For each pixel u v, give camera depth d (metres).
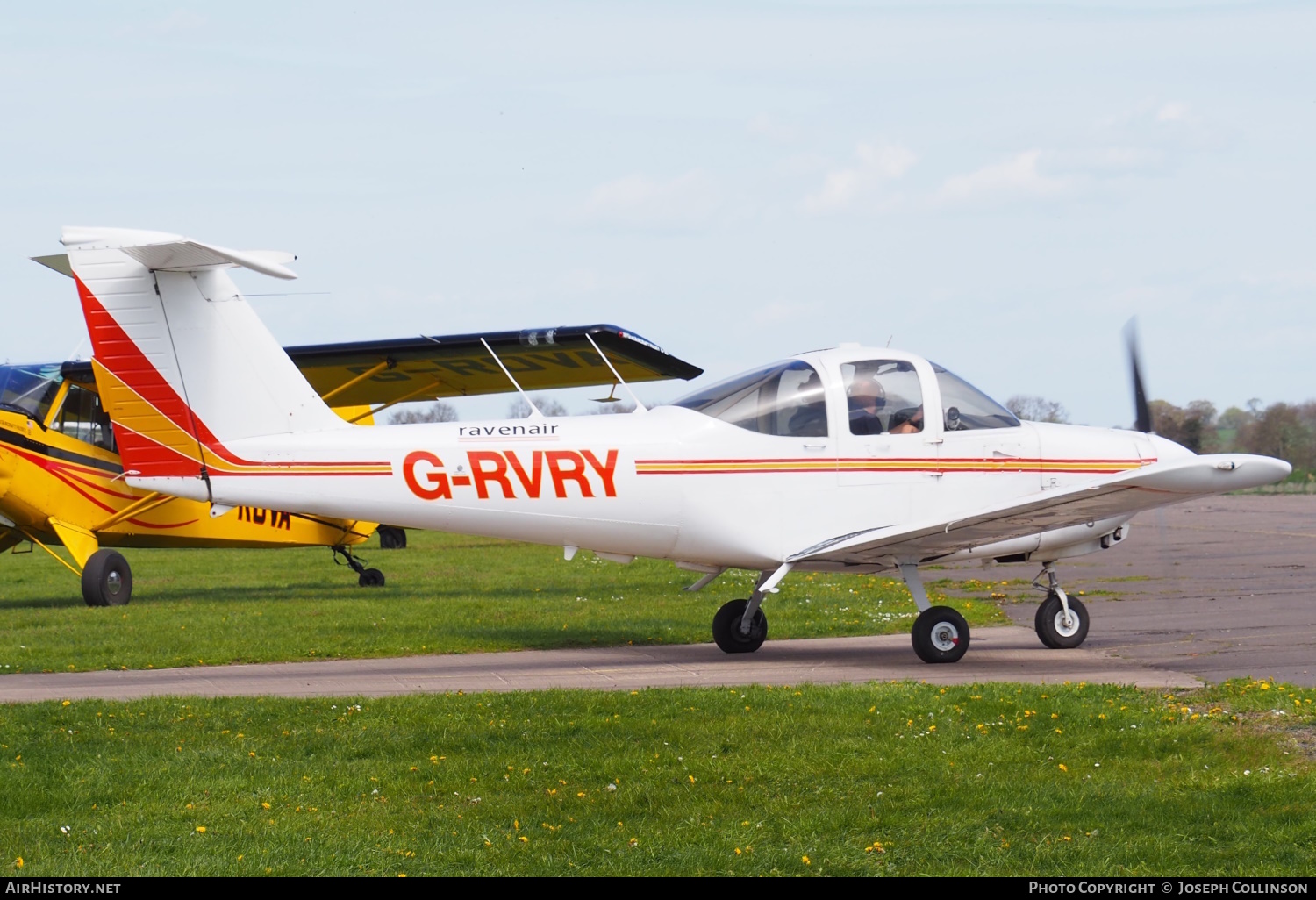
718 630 24.72
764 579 24.75
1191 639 24.67
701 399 23.88
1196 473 20.17
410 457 23.08
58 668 23.02
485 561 58.50
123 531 37.69
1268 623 26.59
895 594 36.44
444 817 12.38
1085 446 24.41
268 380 23.72
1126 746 14.62
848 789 13.11
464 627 29.02
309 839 11.66
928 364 24.11
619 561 24.66
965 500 23.78
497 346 33.59
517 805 12.70
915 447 23.66
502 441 23.08
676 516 23.22
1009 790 12.91
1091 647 24.38
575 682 21.03
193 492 23.66
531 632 28.02
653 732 15.74
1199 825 11.68
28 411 35.25
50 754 14.91
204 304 23.78
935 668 21.88
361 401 41.22
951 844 11.36
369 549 71.00
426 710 17.48
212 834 11.84
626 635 27.30
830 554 22.42
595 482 22.91
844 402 23.45
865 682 20.33
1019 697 17.42
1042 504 20.75
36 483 35.06
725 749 14.87
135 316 23.78
